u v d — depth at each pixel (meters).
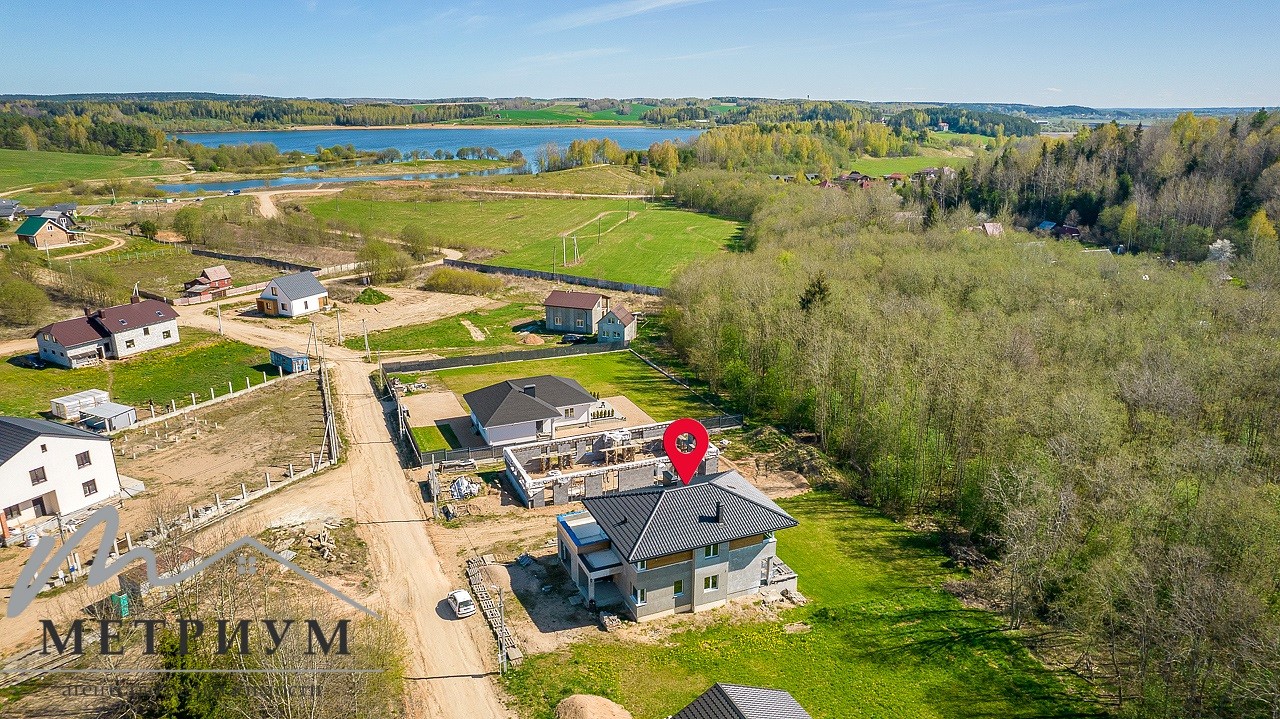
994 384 64.50
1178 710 37.97
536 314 126.88
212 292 129.38
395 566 53.69
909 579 54.69
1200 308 93.00
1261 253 114.81
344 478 67.19
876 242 132.12
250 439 75.44
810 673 44.38
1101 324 86.44
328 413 81.94
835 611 50.56
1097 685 43.59
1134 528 47.16
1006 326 82.56
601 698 40.69
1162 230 143.50
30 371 92.19
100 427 75.69
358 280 145.62
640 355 107.06
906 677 44.25
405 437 76.75
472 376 96.75
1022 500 52.59
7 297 109.25
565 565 54.28
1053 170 177.50
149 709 34.00
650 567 48.22
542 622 48.16
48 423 61.38
